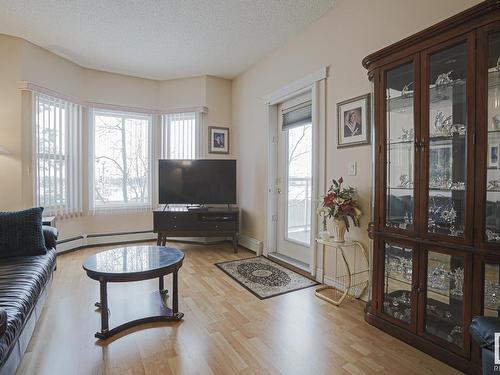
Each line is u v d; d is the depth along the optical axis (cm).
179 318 205
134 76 430
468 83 145
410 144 180
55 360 159
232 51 350
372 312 200
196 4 256
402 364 158
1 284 167
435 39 158
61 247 369
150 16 275
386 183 189
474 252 144
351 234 248
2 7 261
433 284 169
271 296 247
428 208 166
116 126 425
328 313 217
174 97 444
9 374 130
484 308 144
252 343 177
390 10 213
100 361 159
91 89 403
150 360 160
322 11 266
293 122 337
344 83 252
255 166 393
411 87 179
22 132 324
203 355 165
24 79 322
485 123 140
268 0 250
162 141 448
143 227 443
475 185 144
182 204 413
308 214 327
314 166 284
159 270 191
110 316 206
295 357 164
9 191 320
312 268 288
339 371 152
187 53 355
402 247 183
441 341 161
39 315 195
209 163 403
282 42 327
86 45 335
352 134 244
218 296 247
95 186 412
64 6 260
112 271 183
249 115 404
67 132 374
